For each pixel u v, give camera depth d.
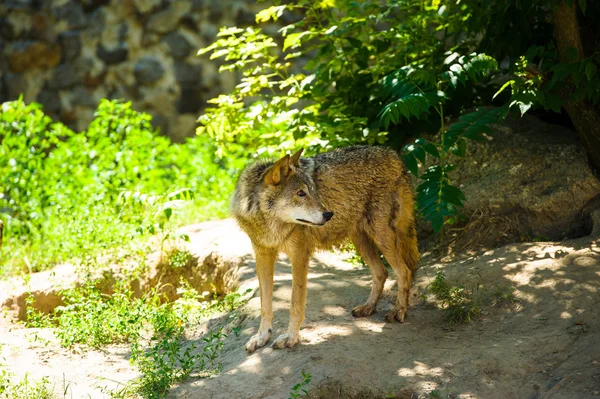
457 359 6.66
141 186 12.62
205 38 18.88
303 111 10.62
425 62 10.80
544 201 9.33
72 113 18.95
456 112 10.72
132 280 10.45
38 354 7.98
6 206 13.04
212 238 11.10
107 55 18.88
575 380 6.01
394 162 8.19
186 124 19.06
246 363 7.06
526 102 8.71
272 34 18.64
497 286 7.99
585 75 9.09
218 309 9.06
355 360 6.77
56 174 13.49
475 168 10.09
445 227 9.77
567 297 7.48
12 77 19.02
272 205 7.32
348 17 10.80
